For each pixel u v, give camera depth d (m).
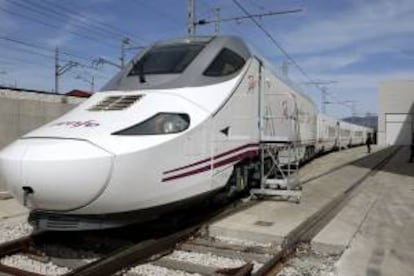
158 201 7.34
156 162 7.16
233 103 9.58
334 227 8.70
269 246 7.76
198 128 8.07
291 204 11.12
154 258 6.99
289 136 15.20
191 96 8.39
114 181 6.68
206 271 6.45
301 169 20.70
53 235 7.91
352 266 6.69
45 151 6.52
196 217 9.53
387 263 6.83
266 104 12.34
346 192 13.56
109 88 8.96
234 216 9.52
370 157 30.73
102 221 7.08
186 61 8.99
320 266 6.72
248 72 10.59
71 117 7.75
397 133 69.50
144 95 8.15
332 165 23.48
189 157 7.88
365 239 8.11
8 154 6.82
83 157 6.47
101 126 7.13
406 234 8.49
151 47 9.73
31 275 6.12
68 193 6.50
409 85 68.88
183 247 7.54
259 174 11.88
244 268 6.09
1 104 12.22
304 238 7.71
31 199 6.68
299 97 19.00
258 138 11.42
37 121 13.17
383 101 70.25
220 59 9.46
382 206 11.31
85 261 6.93
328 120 31.89
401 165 24.02
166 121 7.63
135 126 7.27
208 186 8.55
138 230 8.66
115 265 6.27
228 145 9.38
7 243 7.20
